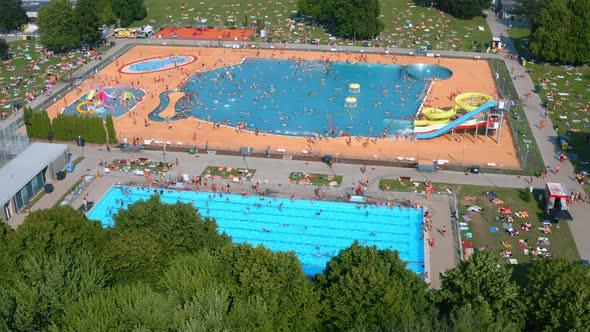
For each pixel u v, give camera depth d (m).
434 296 116.88
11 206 169.12
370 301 109.56
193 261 116.31
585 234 158.88
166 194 182.00
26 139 193.75
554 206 167.12
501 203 172.88
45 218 132.00
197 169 194.62
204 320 97.81
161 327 96.88
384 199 177.12
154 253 121.25
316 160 199.62
